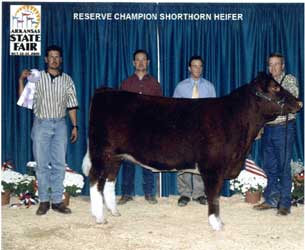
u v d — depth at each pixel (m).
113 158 6.77
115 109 6.70
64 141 7.19
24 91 7.18
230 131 6.44
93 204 6.70
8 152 8.62
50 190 7.47
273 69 7.07
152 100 6.73
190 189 7.89
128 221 6.83
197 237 6.07
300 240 5.98
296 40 8.52
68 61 8.49
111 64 8.48
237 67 8.52
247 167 8.16
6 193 7.83
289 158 7.14
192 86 7.83
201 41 8.47
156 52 8.45
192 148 6.49
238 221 6.86
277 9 8.48
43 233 6.24
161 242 5.87
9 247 5.68
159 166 6.68
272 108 6.62
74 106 7.25
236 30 8.48
